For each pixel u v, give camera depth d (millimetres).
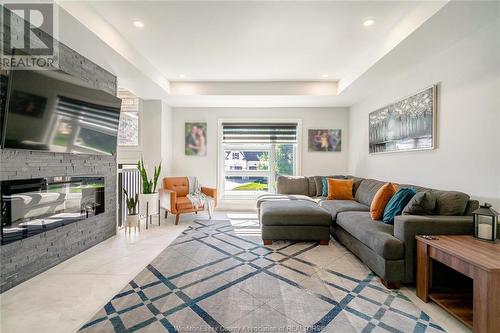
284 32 2580
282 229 2959
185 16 2297
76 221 2617
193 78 4062
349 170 5078
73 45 2414
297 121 5172
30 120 1972
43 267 2217
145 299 1782
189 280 2078
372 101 4105
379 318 1590
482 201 2102
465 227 1910
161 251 2742
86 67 2732
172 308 1675
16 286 1952
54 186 2326
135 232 3467
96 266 2340
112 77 3232
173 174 5172
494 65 1998
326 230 2969
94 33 2197
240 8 2176
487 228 1745
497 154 1978
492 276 1306
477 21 2006
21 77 1873
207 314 1613
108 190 3154
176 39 2740
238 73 3826
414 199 2160
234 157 5359
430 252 1752
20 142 1915
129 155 4637
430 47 2457
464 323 1454
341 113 5133
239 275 2182
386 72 3154
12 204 1933
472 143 2195
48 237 2275
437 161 2613
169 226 3812
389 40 2547
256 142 5215
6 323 1504
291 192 4617
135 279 2086
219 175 5199
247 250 2805
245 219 4312
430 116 2682
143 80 3488
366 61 3080
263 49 2984
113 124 3029
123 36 2670
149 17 2316
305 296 1847
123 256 2590
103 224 3078
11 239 1928
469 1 1768
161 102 4609
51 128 2170
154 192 3826
